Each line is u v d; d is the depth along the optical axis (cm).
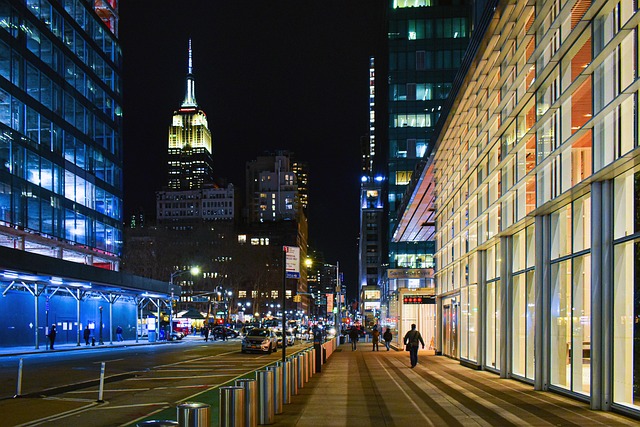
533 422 1220
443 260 3753
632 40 1243
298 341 7088
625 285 1305
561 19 1586
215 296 11400
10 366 3006
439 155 3234
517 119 2019
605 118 1357
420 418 1295
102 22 7231
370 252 15500
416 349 2698
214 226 18675
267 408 1234
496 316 2305
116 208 7412
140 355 4094
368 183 15950
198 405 765
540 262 1770
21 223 5228
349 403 1541
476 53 2089
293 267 2416
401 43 8512
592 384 1378
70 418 1448
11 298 4712
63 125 6094
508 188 2125
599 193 1394
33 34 5584
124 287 5538
